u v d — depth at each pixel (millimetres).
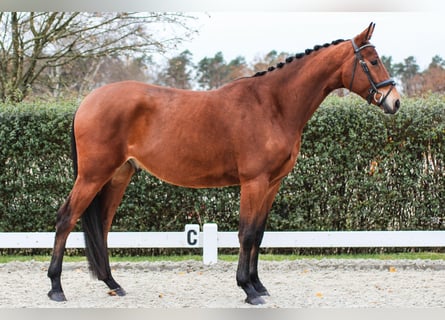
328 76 5004
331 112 6984
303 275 6219
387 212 7262
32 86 11203
